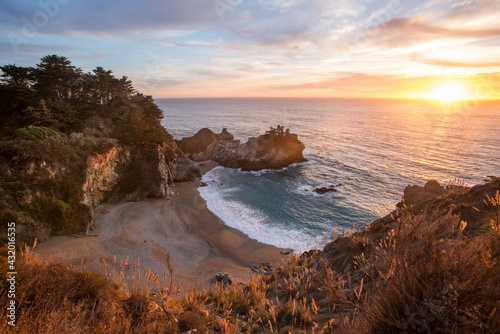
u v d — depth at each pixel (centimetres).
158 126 7019
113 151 4744
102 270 2606
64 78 5962
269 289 1074
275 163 7712
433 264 305
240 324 736
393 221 1118
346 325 366
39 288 551
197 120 19788
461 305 261
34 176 3425
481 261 280
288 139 8156
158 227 3972
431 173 6869
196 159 8631
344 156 8912
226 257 3400
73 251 3041
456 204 994
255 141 8062
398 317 287
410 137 12175
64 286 598
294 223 4328
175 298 816
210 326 696
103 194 4541
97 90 6925
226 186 6241
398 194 5569
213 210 4800
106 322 523
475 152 8888
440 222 322
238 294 1012
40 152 3662
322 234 3972
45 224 3206
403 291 296
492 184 942
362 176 6819
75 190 3722
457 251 301
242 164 7856
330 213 4709
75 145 4184
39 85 5847
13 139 4025
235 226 4206
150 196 5172
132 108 6862
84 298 596
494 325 237
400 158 8444
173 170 6369
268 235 3934
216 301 1001
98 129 5509
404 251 328
